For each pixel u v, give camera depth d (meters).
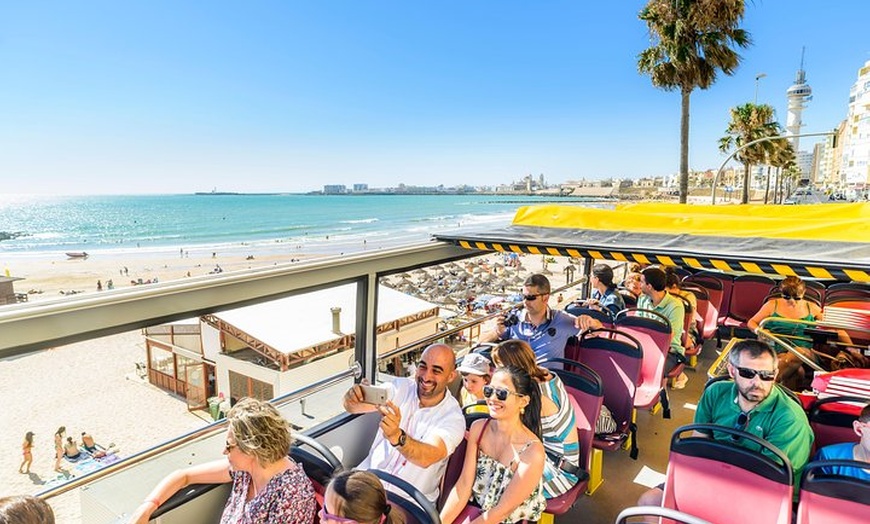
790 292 4.23
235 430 1.81
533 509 2.11
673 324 4.35
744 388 2.26
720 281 5.88
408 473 2.26
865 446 1.96
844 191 105.88
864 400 2.39
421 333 12.39
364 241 54.03
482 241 3.26
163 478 1.99
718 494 1.96
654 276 4.34
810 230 2.89
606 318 4.29
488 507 2.17
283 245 52.44
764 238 2.87
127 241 60.12
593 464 3.10
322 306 10.03
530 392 2.19
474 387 2.70
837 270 2.17
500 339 3.92
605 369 3.40
